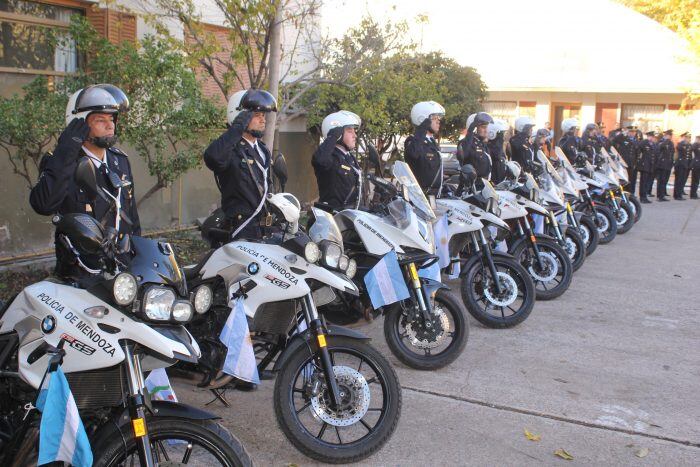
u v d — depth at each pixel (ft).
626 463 13.64
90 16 28.94
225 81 28.78
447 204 21.66
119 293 9.68
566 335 21.57
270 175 15.79
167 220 33.65
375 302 15.80
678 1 93.66
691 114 82.02
